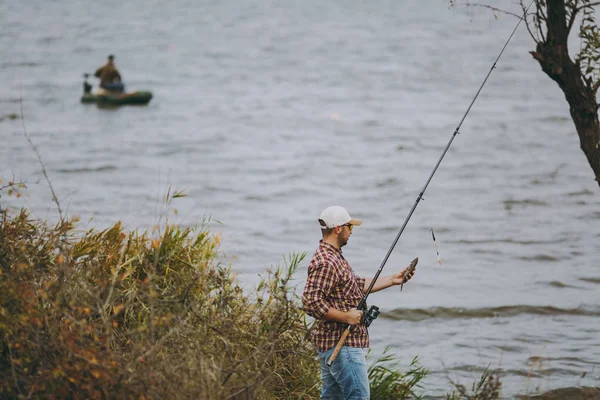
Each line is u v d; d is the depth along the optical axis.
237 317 22.59
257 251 55.03
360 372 21.38
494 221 64.25
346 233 21.78
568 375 32.16
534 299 43.44
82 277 22.03
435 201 72.69
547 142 99.94
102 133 109.81
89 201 69.06
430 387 30.92
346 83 164.38
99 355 17.98
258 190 78.19
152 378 17.75
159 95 149.62
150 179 81.56
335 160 94.56
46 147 97.62
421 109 131.50
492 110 127.31
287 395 23.56
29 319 18.36
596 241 57.28
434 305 42.50
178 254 26.28
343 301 21.42
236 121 123.44
